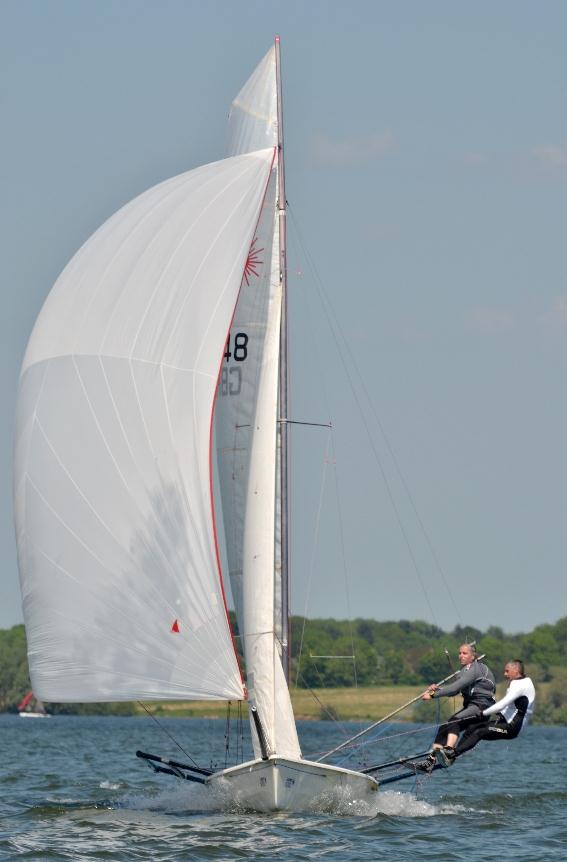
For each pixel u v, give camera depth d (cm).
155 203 7975
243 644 7906
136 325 7681
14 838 7000
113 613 7531
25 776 11775
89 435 7619
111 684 7525
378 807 8281
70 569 7588
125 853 6544
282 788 7581
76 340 7712
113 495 7569
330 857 6481
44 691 7650
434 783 11738
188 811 8056
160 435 7588
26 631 7788
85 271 7862
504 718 8056
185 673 7488
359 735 8075
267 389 8038
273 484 7956
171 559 7512
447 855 6619
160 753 17425
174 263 7788
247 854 6525
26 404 7806
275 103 8550
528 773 13825
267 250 8231
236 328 8156
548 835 7444
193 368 7662
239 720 8162
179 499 7531
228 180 8038
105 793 9806
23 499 7750
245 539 7944
